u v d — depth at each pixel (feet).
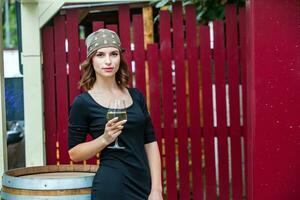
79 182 10.12
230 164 16.05
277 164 13.15
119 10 15.72
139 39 15.74
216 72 15.80
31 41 15.21
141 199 9.56
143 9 17.43
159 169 10.00
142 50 15.74
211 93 15.81
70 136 9.73
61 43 15.64
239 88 15.83
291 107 13.09
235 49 15.74
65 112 15.70
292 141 13.12
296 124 13.09
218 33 15.78
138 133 9.74
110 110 9.12
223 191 15.98
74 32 15.66
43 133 15.43
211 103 15.85
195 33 15.74
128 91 10.16
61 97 15.69
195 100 15.85
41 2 15.21
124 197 9.41
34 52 15.24
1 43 13.56
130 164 9.52
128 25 15.72
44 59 15.65
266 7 12.97
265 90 13.08
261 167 13.15
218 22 15.74
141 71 15.75
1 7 13.66
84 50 15.69
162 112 15.99
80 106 9.66
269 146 13.12
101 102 9.66
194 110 15.87
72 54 15.65
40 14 15.21
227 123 16.16
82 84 9.95
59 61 15.66
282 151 13.14
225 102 15.85
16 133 17.21
